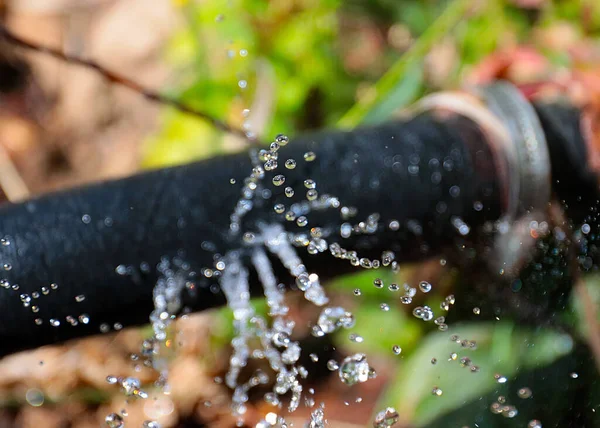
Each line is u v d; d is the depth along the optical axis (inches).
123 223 9.8
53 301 9.7
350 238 10.5
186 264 10.0
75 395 14.0
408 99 14.6
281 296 10.4
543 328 11.6
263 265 10.2
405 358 13.5
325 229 10.4
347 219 10.4
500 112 10.9
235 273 10.1
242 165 10.2
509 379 11.7
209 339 13.9
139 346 14.1
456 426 11.8
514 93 11.1
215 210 10.0
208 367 13.9
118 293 9.8
